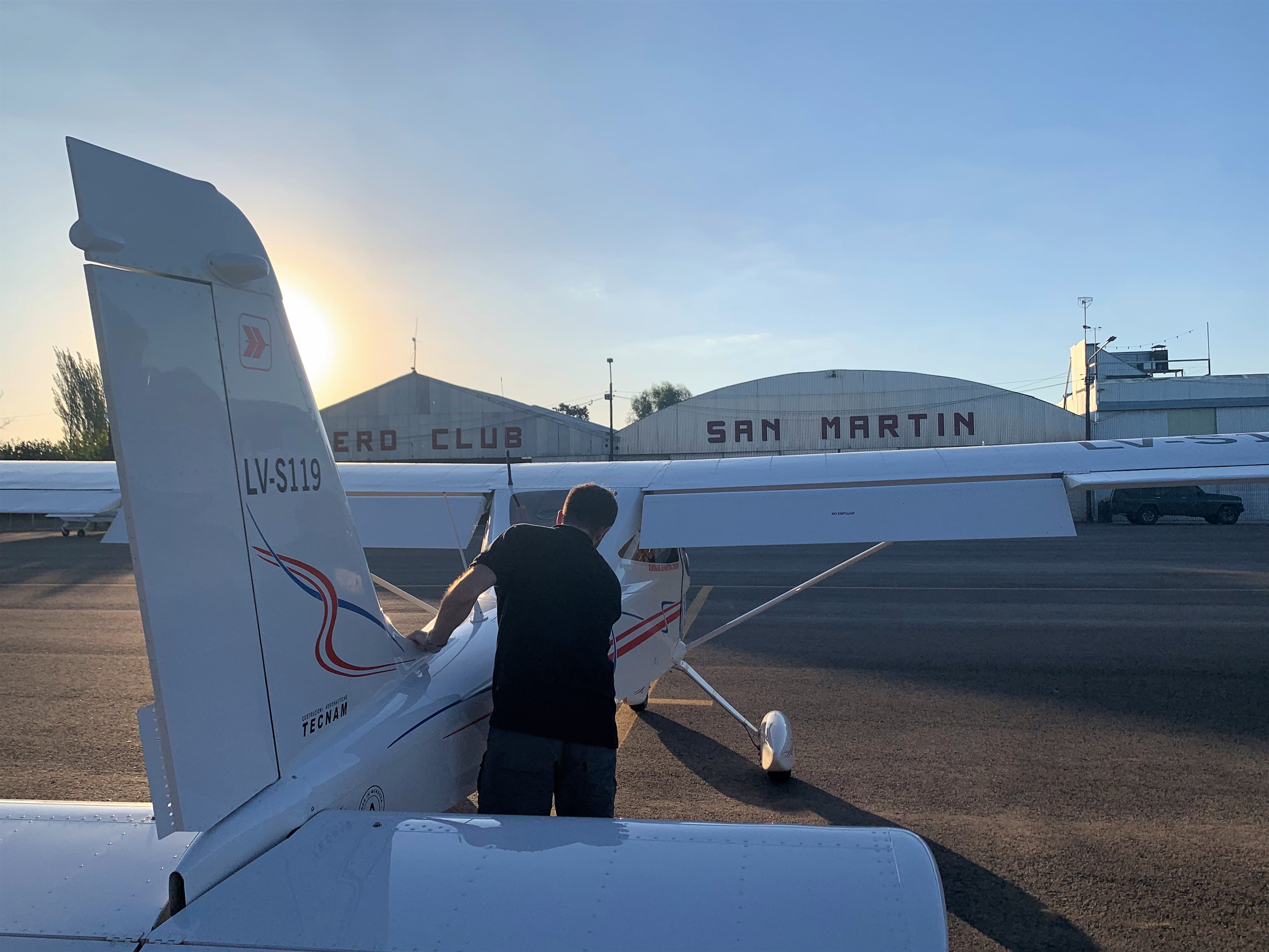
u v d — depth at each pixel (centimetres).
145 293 154
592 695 231
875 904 129
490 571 236
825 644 749
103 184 145
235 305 175
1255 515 2900
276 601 183
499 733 225
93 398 4303
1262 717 520
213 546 166
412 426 3231
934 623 858
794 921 126
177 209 161
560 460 3180
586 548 244
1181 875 317
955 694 579
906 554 1688
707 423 3188
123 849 161
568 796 229
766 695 579
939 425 3108
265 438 183
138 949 129
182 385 161
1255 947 269
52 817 173
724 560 1631
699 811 384
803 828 151
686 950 120
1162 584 1166
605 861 143
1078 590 1106
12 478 413
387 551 1945
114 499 389
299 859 152
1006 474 373
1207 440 384
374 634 220
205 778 158
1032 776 422
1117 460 374
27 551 1912
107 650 750
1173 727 501
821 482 389
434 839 155
